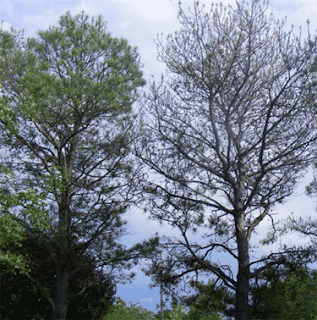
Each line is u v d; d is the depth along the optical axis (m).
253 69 11.12
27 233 11.63
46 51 13.41
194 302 12.30
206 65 11.46
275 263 10.88
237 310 10.88
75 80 11.70
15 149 12.59
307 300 12.55
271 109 10.49
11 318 14.08
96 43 13.60
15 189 11.22
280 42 10.55
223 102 11.64
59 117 12.09
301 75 10.37
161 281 11.63
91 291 14.42
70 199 13.02
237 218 11.78
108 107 12.15
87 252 12.98
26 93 10.34
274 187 11.91
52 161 13.16
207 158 12.26
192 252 11.28
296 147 11.02
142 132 12.45
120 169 13.00
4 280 12.93
